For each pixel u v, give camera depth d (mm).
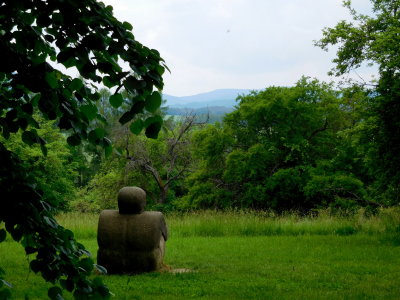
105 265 11781
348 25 20609
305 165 32750
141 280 10867
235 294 9414
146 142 42750
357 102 20250
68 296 8898
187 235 20547
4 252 14961
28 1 3092
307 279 10977
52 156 37094
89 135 3459
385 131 18422
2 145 3490
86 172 58500
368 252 15148
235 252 15312
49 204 3633
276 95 33656
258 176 34000
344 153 30312
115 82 3352
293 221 22281
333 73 20484
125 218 11891
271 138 34281
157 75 3232
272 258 14125
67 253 3500
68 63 3326
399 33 18109
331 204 27922
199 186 35375
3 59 3105
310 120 32844
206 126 41062
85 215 23406
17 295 9109
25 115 3457
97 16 3154
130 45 3232
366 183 30906
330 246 16531
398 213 21516
